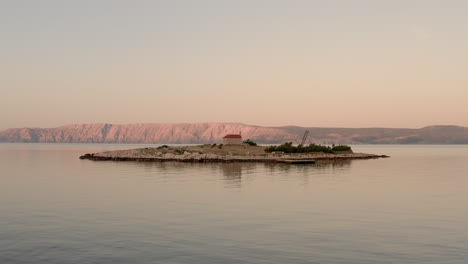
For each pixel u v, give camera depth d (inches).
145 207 1295.5
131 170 2960.1
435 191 1744.6
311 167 3294.8
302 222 1059.3
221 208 1275.8
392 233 935.7
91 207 1298.0
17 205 1341.0
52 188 1844.2
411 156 6190.9
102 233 937.5
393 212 1208.8
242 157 4313.5
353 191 1729.8
